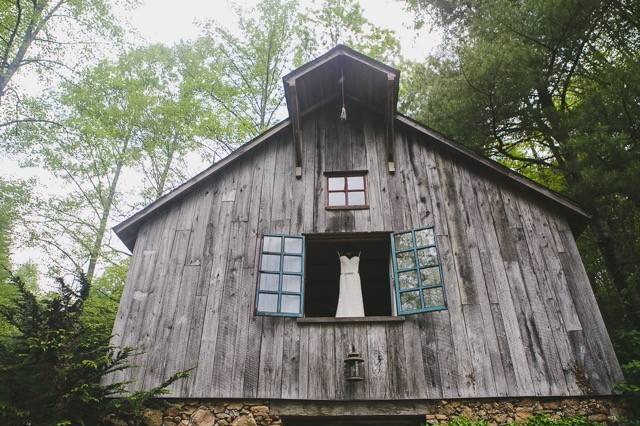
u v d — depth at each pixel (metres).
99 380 6.54
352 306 7.80
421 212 8.01
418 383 6.55
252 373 6.79
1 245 12.55
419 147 8.73
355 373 6.52
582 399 6.37
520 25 10.47
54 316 6.34
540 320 6.89
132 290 7.66
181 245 8.02
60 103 12.60
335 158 8.79
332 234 7.91
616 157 8.34
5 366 5.77
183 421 6.58
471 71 10.33
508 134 11.63
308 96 9.18
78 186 13.62
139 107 13.52
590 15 9.66
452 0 12.31
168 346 7.10
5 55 11.30
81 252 12.62
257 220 8.15
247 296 7.43
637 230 9.98
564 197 7.73
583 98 10.13
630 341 7.79
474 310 7.02
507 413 6.33
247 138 13.35
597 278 11.76
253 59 14.12
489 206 7.98
